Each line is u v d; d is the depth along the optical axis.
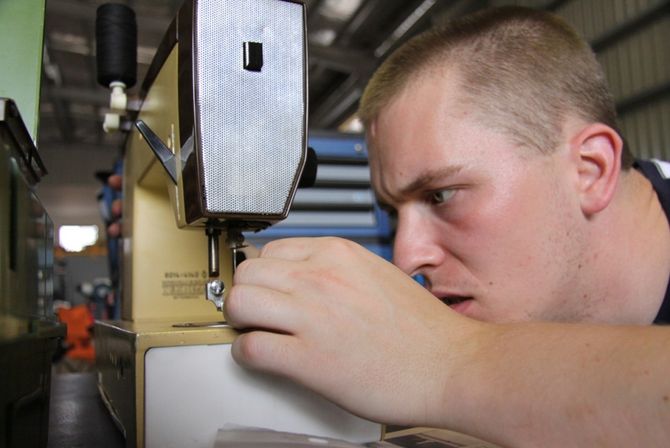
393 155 0.68
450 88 0.64
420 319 0.43
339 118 6.49
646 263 0.76
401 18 4.44
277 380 0.46
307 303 0.42
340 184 1.99
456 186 0.63
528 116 0.64
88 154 8.19
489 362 0.38
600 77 0.73
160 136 0.57
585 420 0.33
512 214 0.63
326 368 0.41
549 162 0.65
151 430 0.43
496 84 0.64
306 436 0.41
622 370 0.33
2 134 0.37
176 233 0.76
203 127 0.46
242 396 0.45
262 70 0.49
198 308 0.76
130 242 0.77
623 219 0.73
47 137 7.88
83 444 0.52
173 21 0.52
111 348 0.62
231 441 0.38
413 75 0.67
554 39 0.68
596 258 0.70
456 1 4.11
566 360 0.35
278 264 0.45
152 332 0.45
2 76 0.59
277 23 0.50
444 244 0.66
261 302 0.42
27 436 0.41
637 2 3.90
